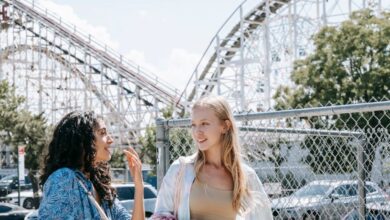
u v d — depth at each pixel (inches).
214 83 1770.4
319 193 256.2
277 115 218.5
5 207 808.9
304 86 1245.7
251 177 166.9
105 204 160.1
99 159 161.6
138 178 167.6
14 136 1403.8
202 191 160.6
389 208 242.7
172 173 165.0
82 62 1988.2
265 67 1691.7
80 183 151.6
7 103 1482.5
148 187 732.0
